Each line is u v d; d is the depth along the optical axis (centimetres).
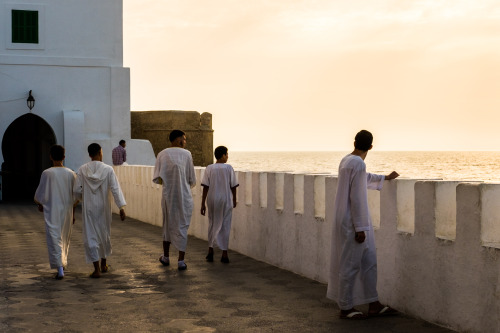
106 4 2991
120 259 1158
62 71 2939
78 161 2888
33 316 725
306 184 973
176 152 1062
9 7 2867
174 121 3591
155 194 1875
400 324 682
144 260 1146
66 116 2873
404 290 734
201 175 1491
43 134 3178
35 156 3362
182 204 1052
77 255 1216
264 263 1116
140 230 1706
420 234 704
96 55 2986
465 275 636
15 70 2881
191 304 786
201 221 1495
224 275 992
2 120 2864
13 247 1331
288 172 1065
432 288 685
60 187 980
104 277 975
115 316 726
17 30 2881
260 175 1142
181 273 1009
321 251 929
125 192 2231
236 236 1264
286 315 728
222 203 1120
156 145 3581
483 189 614
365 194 691
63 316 726
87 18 2967
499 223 623
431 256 686
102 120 3005
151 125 3581
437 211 681
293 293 850
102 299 816
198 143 3659
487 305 608
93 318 717
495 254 599
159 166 1061
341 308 704
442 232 682
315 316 721
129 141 3039
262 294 844
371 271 706
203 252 1255
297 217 1004
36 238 1497
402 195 746
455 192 679
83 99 2972
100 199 988
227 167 1129
